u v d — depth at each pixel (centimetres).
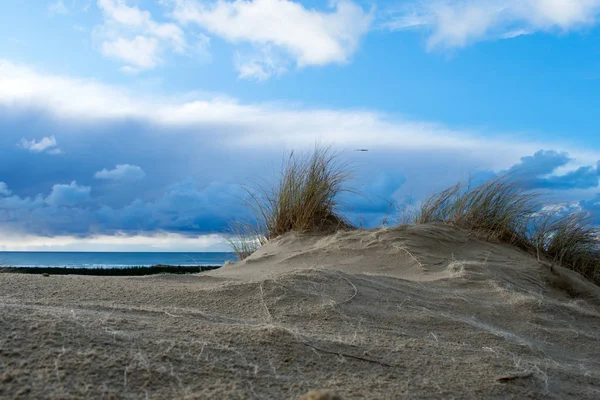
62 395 182
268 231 790
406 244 607
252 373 225
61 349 214
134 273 971
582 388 272
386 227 674
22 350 208
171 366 218
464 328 356
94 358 212
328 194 773
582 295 556
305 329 312
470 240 666
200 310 338
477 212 739
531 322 404
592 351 361
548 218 759
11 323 230
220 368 224
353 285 414
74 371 199
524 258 630
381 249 605
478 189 759
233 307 352
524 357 312
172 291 383
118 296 362
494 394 241
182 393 198
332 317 342
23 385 185
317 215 762
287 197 771
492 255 623
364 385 229
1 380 186
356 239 641
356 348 275
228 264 639
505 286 497
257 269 580
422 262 565
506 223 720
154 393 196
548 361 314
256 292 379
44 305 310
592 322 434
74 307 311
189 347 239
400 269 555
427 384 238
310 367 242
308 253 621
